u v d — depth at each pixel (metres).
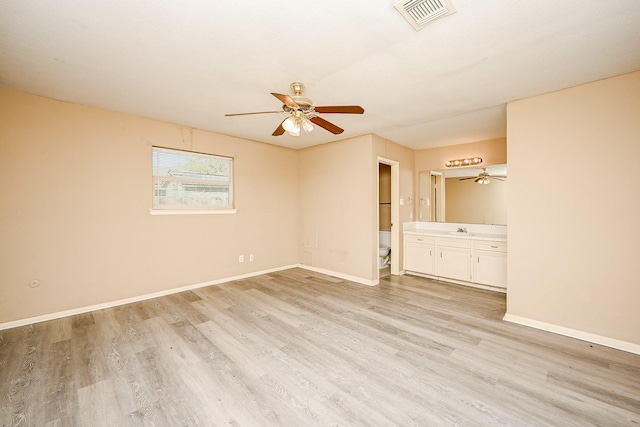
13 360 2.10
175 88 2.57
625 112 2.25
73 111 2.95
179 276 3.75
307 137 4.32
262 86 2.52
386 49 1.92
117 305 3.23
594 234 2.40
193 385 1.82
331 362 2.09
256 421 1.52
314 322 2.79
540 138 2.65
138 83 2.47
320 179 4.83
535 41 1.82
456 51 1.94
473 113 3.19
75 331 2.57
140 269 3.41
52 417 1.54
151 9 1.52
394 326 2.71
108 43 1.86
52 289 2.84
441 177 4.84
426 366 2.04
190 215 3.85
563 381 1.86
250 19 1.61
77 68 2.20
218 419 1.54
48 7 1.50
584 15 1.56
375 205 4.13
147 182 3.46
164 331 2.58
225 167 4.29
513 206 2.80
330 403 1.66
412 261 4.65
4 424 1.49
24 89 2.61
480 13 1.55
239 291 3.79
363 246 4.17
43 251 2.79
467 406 1.63
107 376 1.91
